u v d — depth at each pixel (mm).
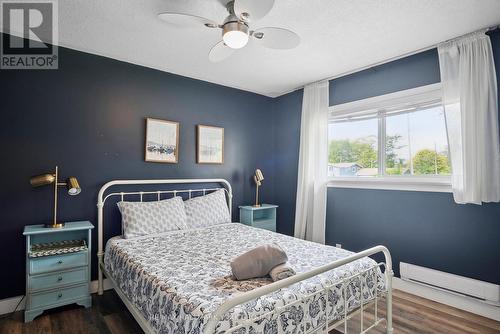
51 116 2494
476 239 2314
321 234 3342
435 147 2674
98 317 2191
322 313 1479
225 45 1987
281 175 4070
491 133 2184
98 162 2715
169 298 1404
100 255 2633
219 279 1583
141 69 2988
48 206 2465
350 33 2283
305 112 3625
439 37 2350
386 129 3031
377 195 2973
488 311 2201
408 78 2750
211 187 3508
